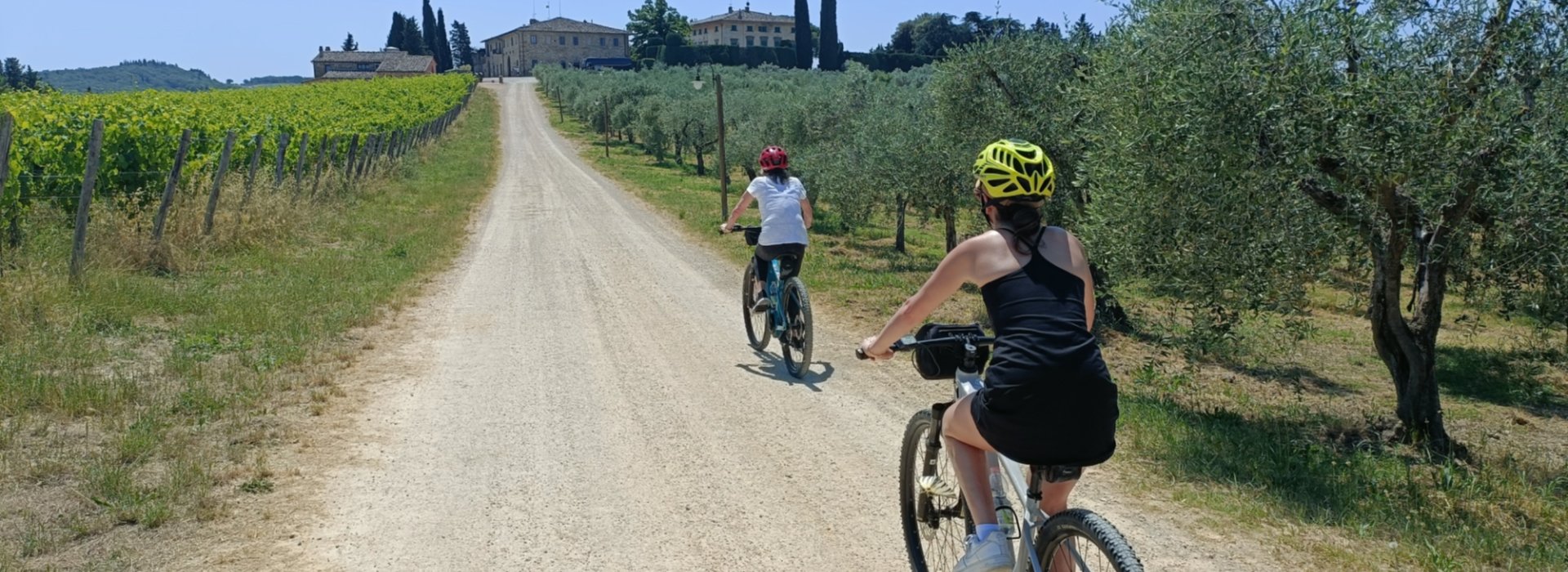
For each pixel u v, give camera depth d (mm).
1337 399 9438
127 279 9609
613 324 9484
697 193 27172
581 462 5520
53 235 10680
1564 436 8711
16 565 3973
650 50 119938
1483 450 7891
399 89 60750
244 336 8141
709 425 6246
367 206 19016
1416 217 6492
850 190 18422
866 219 19078
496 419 6293
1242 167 6266
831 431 6160
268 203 13562
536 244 15758
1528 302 7336
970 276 2986
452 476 5246
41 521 4402
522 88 97250
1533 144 5789
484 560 4258
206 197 12438
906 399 6957
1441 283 7098
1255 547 4539
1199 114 6191
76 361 6941
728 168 35719
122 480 4777
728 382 7328
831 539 4527
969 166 12961
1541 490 6211
